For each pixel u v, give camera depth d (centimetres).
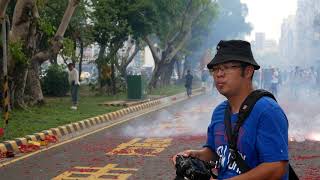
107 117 1727
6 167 887
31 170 860
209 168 286
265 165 257
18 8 1647
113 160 955
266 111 262
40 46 2216
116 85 3084
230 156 273
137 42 3416
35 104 1906
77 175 820
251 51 281
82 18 2667
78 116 1634
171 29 3662
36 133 1214
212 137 296
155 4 2986
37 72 1920
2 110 1603
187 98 3192
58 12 2453
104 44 2842
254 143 264
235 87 275
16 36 1652
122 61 3525
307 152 1045
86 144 1172
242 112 269
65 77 2781
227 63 275
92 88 3055
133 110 2103
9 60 1623
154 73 3681
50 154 1026
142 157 988
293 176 283
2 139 1103
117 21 2808
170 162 931
